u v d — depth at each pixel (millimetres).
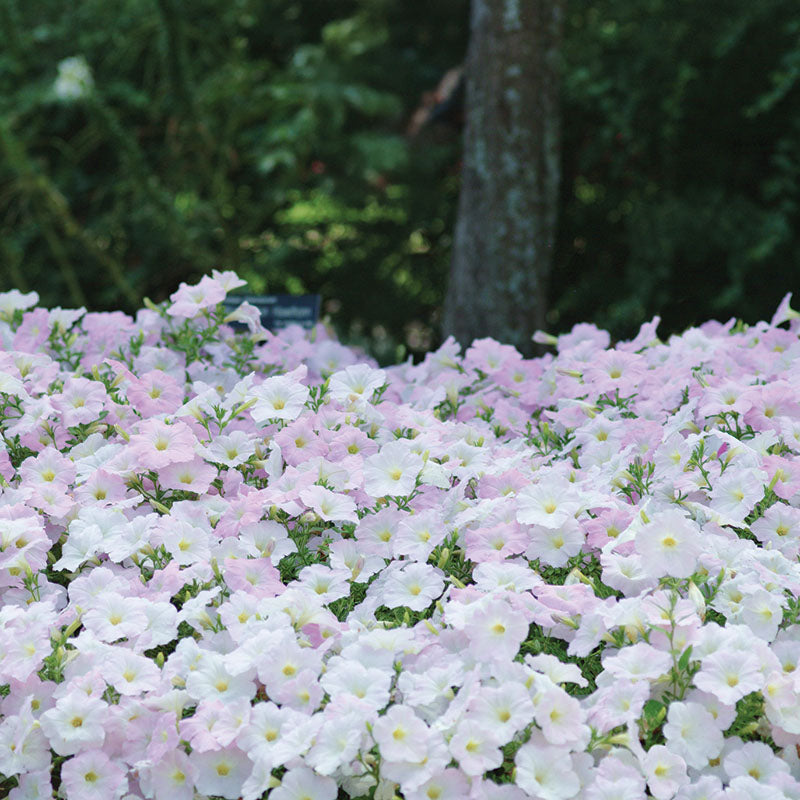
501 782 1575
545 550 1896
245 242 8094
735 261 6227
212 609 1867
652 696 1634
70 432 2318
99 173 8102
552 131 4738
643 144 6617
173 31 6898
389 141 7562
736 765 1536
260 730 1559
